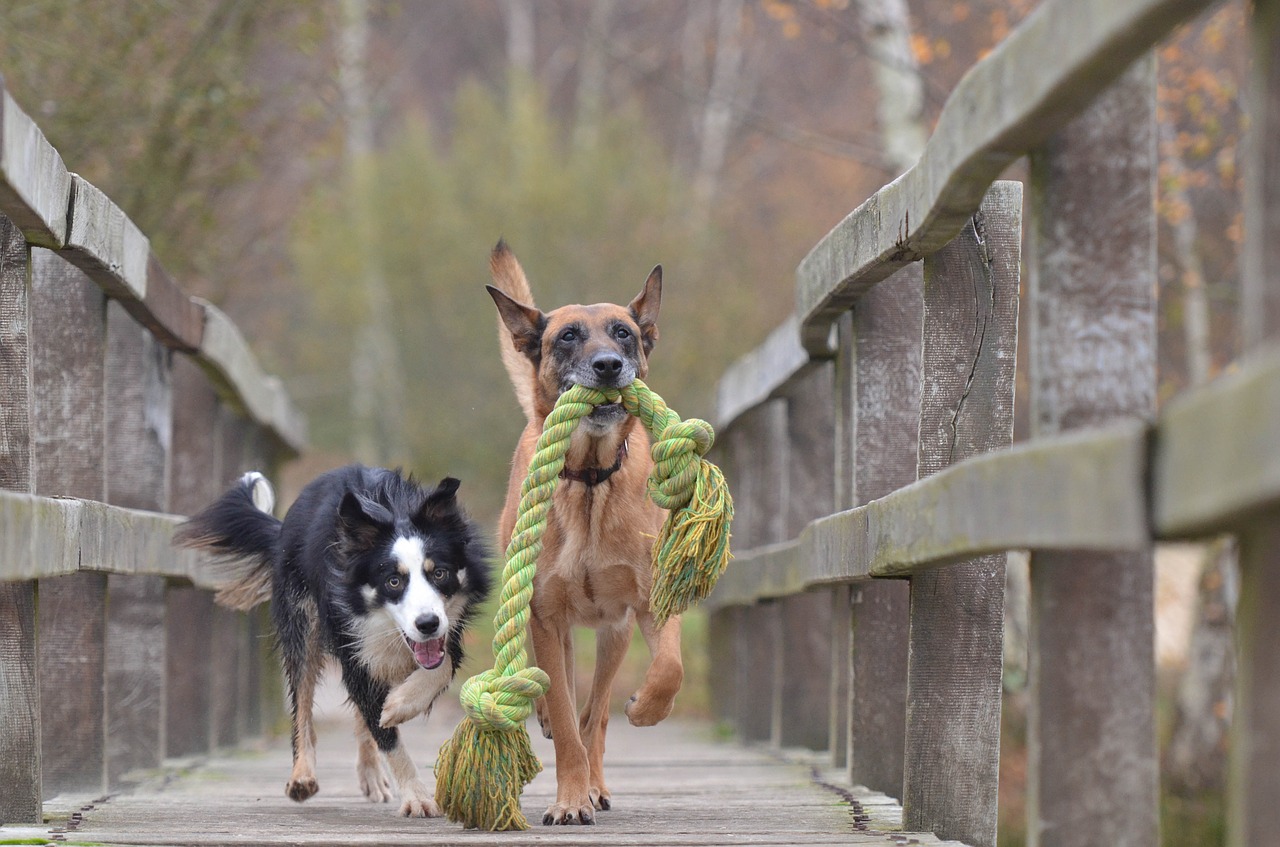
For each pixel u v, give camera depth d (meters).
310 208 21.19
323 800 7.71
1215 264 19.34
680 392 27.58
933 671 5.71
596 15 39.78
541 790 8.30
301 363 35.06
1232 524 2.90
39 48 14.48
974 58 21.33
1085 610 3.98
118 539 7.01
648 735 14.36
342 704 7.77
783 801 7.18
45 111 14.55
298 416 16.83
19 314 5.85
